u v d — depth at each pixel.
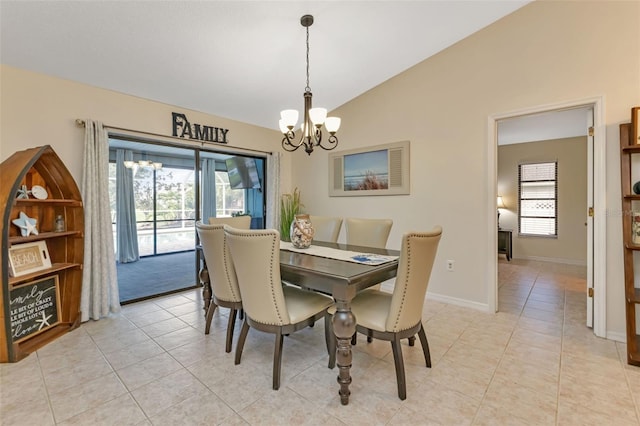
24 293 2.45
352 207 4.32
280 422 1.59
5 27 2.21
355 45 2.99
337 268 1.96
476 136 3.19
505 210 6.27
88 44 2.49
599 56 2.53
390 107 3.85
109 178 3.45
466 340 2.52
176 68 2.96
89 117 3.03
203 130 3.98
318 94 3.86
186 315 3.12
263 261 1.86
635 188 2.33
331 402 1.75
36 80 2.72
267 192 4.83
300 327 2.00
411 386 1.89
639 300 2.16
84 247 2.87
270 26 2.56
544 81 2.79
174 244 3.98
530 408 1.68
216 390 1.86
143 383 1.93
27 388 1.88
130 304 3.43
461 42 3.26
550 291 3.88
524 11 2.87
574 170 5.56
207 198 4.25
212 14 2.34
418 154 3.62
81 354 2.31
